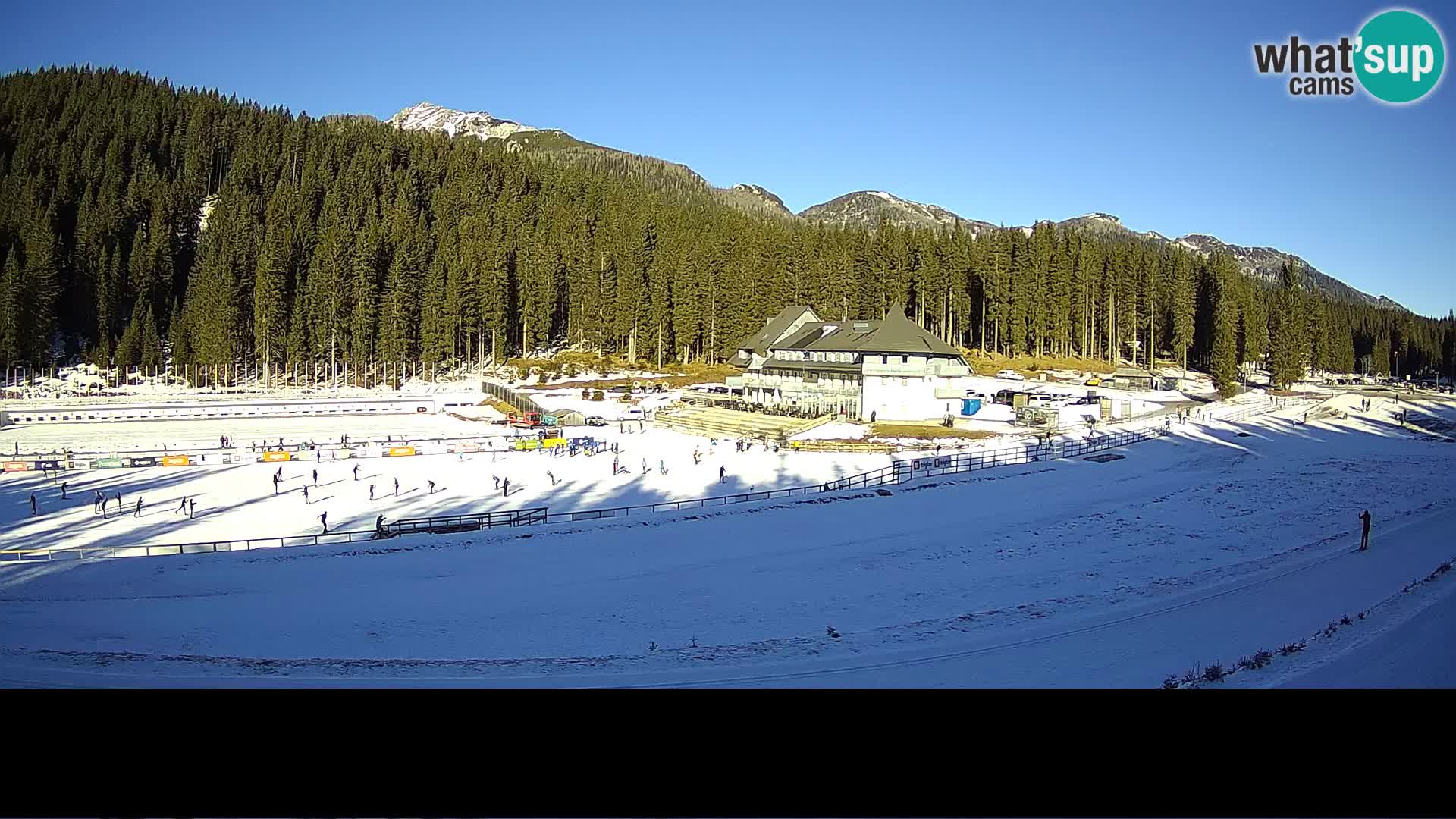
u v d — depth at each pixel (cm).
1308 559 3794
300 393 13725
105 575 3722
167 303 16325
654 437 8788
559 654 2731
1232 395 11200
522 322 16375
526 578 3662
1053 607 3141
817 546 4188
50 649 2717
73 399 12512
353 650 2777
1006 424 8919
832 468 6662
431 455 7700
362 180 19862
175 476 6569
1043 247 14650
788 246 14875
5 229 16038
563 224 17800
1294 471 6225
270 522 4978
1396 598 2914
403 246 15150
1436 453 7125
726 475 6397
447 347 14675
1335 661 2297
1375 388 13550
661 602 3306
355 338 14500
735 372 13362
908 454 7256
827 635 2886
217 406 11700
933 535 4378
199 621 3069
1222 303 13300
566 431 9181
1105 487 5612
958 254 14338
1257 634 2711
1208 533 4394
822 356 10356
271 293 14550
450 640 2878
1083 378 13088
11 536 4606
